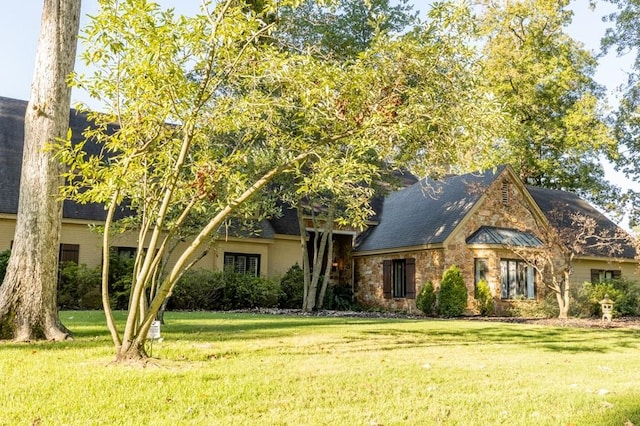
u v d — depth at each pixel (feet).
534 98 88.79
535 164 92.22
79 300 54.03
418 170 26.66
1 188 55.72
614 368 22.00
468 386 17.60
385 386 17.19
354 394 15.99
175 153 22.26
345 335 31.40
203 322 39.01
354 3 52.24
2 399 14.33
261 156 31.12
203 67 20.11
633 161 85.10
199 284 59.47
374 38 23.91
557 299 59.41
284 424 12.78
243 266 68.33
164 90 18.52
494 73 84.12
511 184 66.64
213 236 37.29
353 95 21.68
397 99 22.26
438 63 23.71
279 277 68.85
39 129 26.94
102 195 18.60
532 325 44.73
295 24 36.24
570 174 97.09
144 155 20.11
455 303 57.62
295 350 24.70
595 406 15.16
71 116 65.87
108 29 18.31
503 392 16.81
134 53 18.48
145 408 13.84
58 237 27.50
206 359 21.53
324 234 64.69
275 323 39.50
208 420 12.89
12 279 26.35
